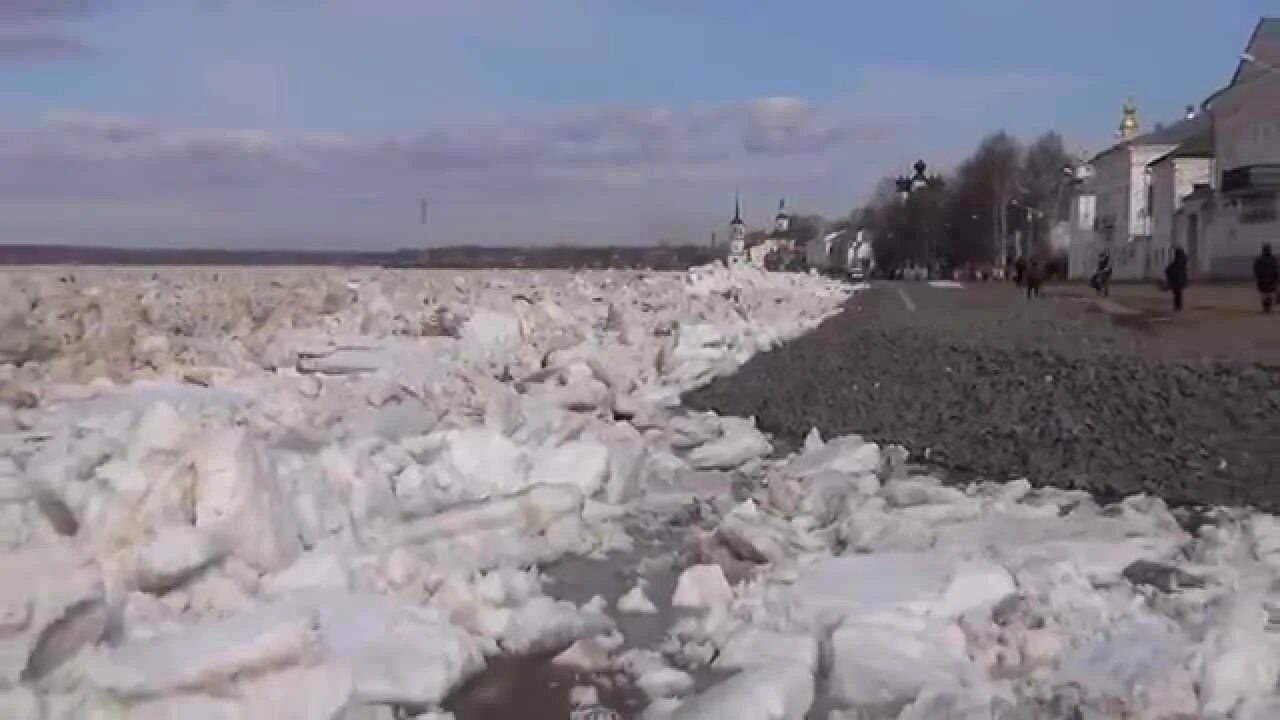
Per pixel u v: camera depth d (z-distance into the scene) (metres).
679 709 5.50
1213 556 8.31
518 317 25.14
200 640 4.92
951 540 8.82
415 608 6.35
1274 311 30.94
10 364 15.50
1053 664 6.12
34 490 6.64
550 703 5.81
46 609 4.59
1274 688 5.71
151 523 6.28
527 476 10.14
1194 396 14.03
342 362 17.70
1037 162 103.12
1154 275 70.31
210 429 7.14
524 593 7.33
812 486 10.65
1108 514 9.99
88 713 4.50
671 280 46.16
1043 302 40.47
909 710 5.43
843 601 6.94
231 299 25.47
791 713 5.54
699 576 7.61
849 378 19.47
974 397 16.38
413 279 43.38
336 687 4.95
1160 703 5.46
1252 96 56.94
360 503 8.12
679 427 15.83
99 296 22.98
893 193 116.62
